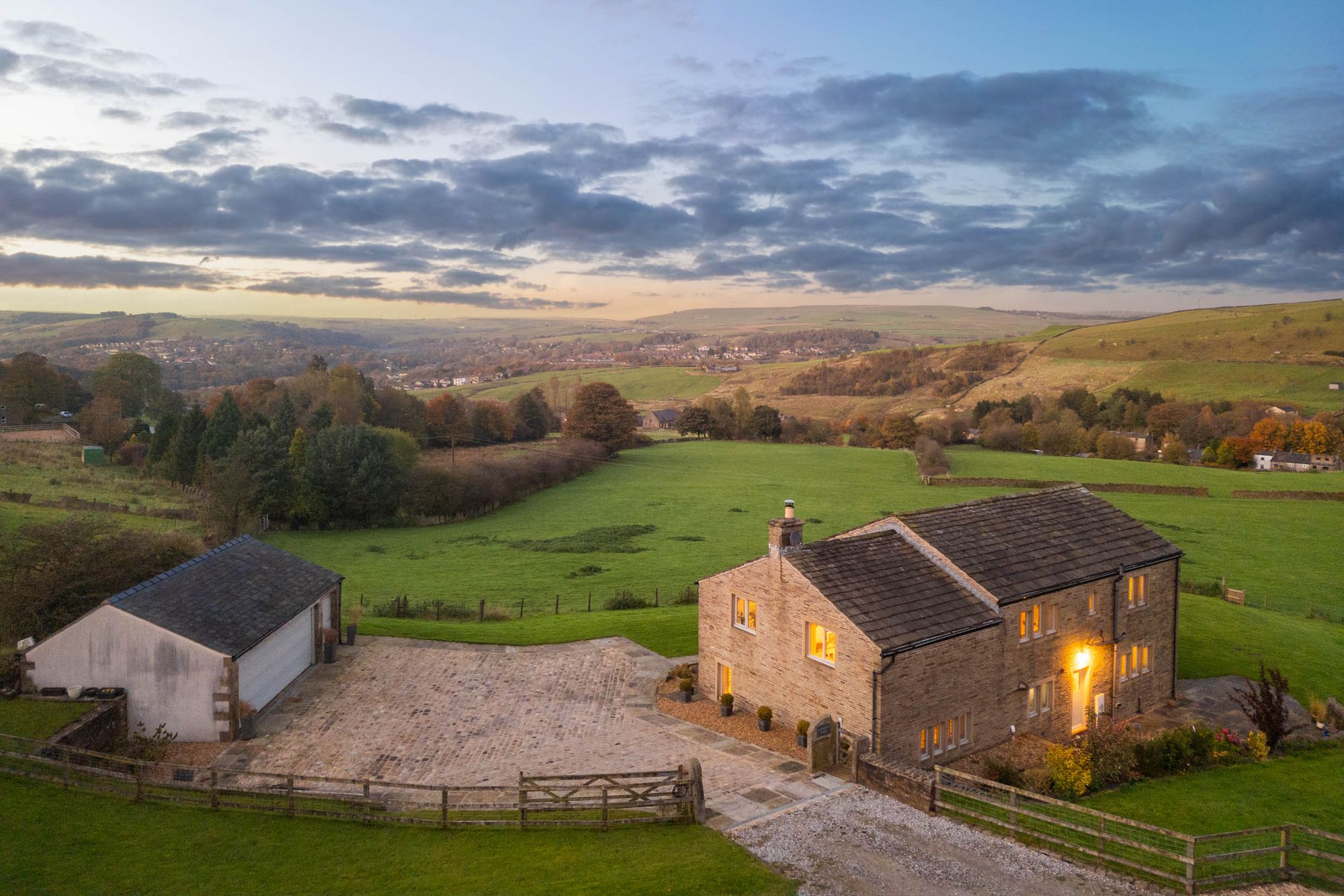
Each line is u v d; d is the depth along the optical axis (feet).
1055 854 62.34
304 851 62.75
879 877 58.54
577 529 266.57
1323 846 67.05
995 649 93.30
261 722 96.99
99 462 322.55
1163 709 113.50
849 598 88.84
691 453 433.89
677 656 123.44
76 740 81.35
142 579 119.75
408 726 96.63
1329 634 155.43
